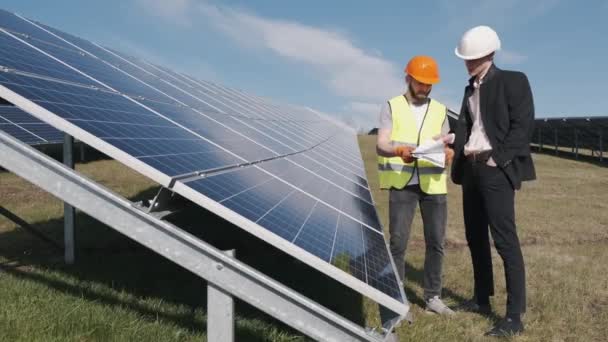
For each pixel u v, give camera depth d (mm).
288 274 5762
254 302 2584
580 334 4617
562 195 15461
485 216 4859
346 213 3814
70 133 2648
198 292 4973
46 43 4961
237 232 7445
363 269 2674
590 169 25344
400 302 2449
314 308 2510
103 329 3758
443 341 4258
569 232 9758
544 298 5484
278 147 5582
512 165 4359
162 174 2533
